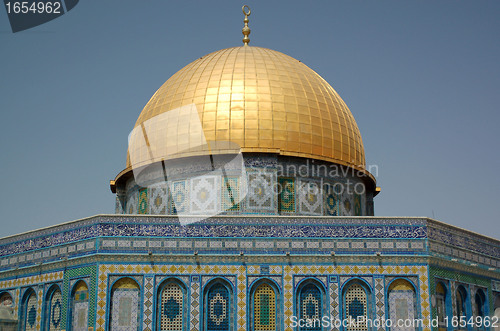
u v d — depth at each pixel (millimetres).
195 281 32406
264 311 32344
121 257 32406
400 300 32469
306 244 33000
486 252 37062
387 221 33438
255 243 32938
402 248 33031
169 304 32188
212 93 40500
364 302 32562
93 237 32969
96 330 31359
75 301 32938
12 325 35156
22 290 35844
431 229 33719
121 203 43250
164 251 32688
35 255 35688
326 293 32438
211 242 32906
